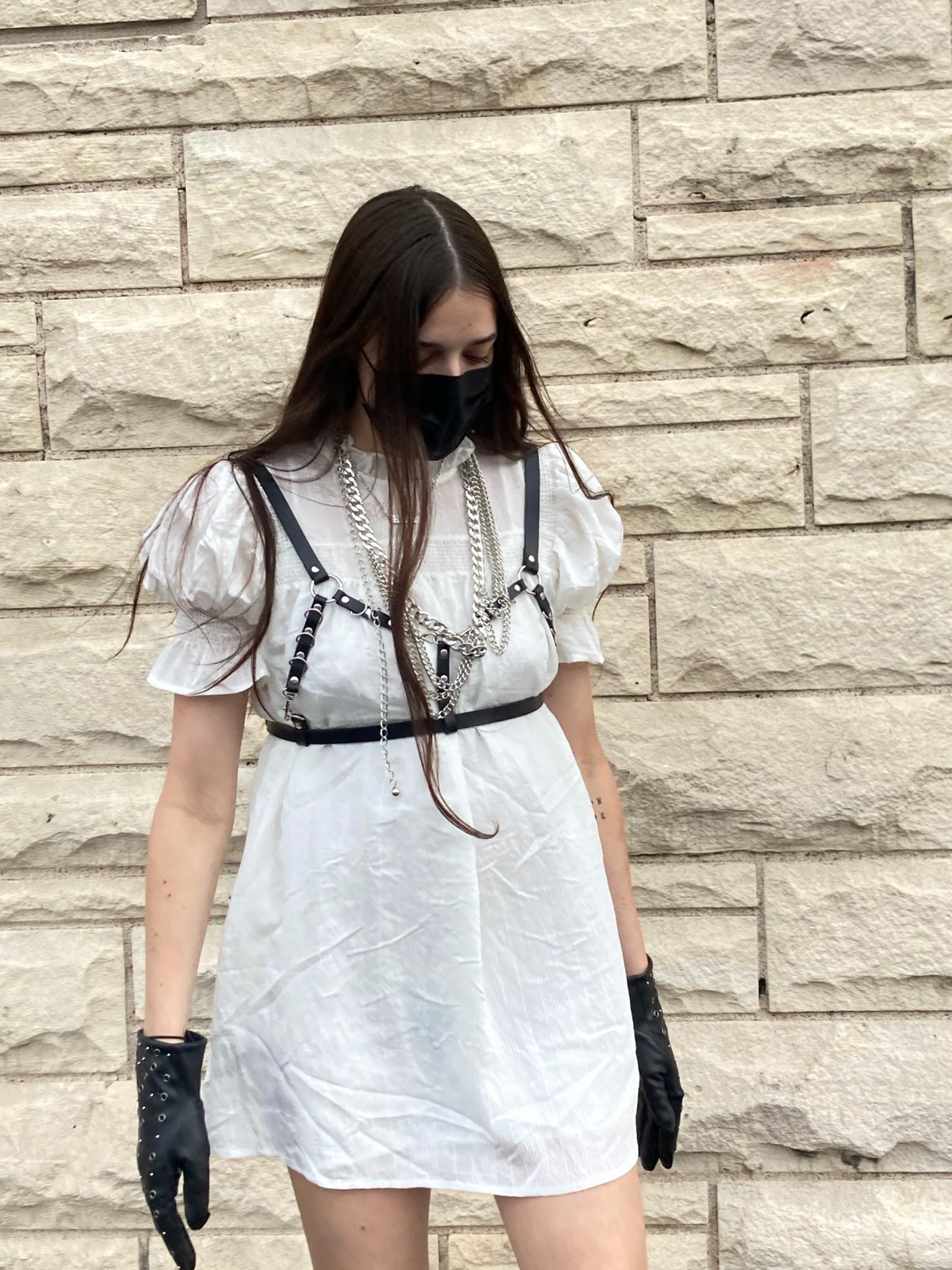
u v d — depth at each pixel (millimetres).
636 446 2156
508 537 1482
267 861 1441
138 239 2174
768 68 2113
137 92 2156
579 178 2129
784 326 2133
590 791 1639
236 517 1384
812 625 2168
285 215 2158
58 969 2250
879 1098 2211
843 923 2199
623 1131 1428
